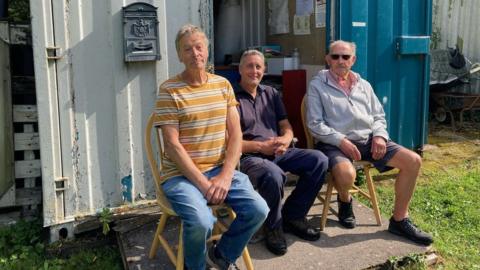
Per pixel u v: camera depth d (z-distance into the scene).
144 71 3.31
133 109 3.33
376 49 4.46
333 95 3.42
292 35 4.95
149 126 2.83
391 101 4.68
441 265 3.04
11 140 3.60
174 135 2.62
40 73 3.04
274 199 2.94
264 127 3.33
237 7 5.63
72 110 3.17
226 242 2.62
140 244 3.14
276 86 4.75
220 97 2.76
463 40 7.61
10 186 3.62
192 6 3.40
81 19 3.10
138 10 3.18
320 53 4.47
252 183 3.01
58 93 3.12
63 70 3.10
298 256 2.97
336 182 3.21
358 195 4.14
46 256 3.22
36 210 3.76
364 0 4.25
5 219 3.65
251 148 3.16
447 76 6.76
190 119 2.65
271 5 5.31
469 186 4.41
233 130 2.81
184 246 2.48
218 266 2.68
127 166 3.38
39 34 3.00
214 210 2.80
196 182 2.56
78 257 3.16
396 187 3.26
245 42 5.73
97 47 3.17
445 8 7.38
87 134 3.24
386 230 3.34
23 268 3.03
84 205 3.32
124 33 3.17
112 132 3.31
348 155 3.26
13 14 4.91
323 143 3.42
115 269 3.05
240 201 2.58
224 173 2.64
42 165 3.15
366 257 2.96
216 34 5.77
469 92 7.38
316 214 3.60
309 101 3.46
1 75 3.47
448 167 4.98
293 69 4.75
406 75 4.72
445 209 3.91
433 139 6.12
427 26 4.72
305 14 4.67
